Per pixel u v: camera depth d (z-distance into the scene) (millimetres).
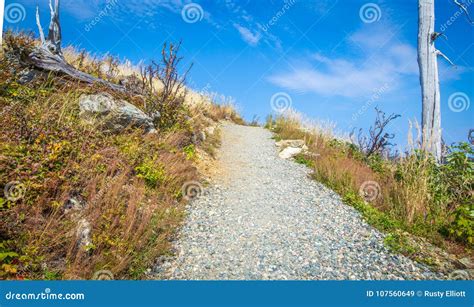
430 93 11828
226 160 11719
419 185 8523
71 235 5211
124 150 7812
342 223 7555
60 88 9109
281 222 7367
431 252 6590
